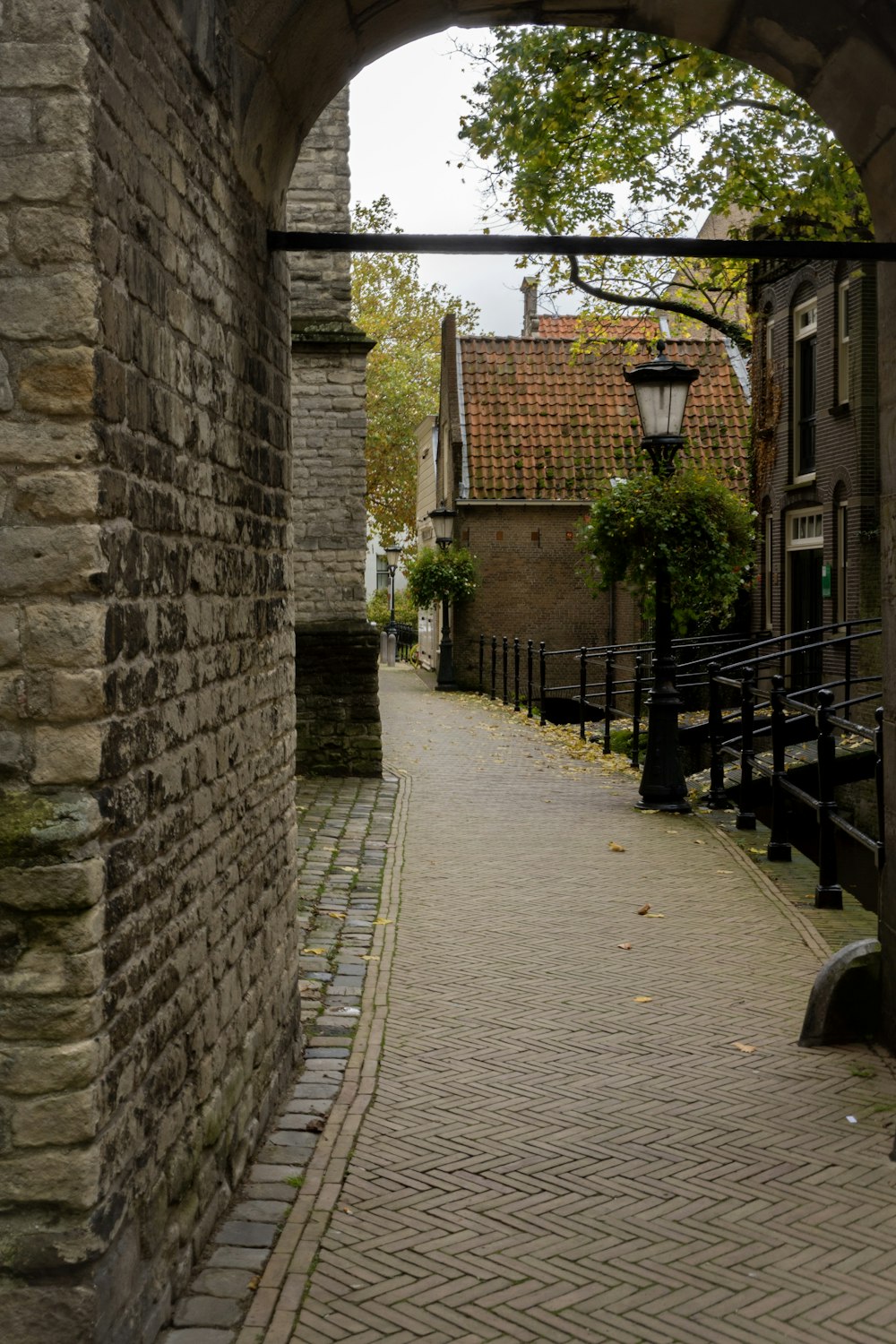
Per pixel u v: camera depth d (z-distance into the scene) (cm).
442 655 2698
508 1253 381
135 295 310
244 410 440
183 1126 357
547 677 2708
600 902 834
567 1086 518
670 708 1173
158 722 330
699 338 2878
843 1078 528
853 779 1206
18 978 277
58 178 274
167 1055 340
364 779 1368
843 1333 339
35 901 276
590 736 1733
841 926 771
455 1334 337
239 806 431
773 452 2070
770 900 840
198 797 374
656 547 1156
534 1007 620
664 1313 348
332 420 1361
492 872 926
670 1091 513
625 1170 439
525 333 3928
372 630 1366
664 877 906
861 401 1692
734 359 2727
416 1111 493
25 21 273
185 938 358
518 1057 552
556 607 2712
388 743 1709
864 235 1502
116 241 295
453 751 1619
